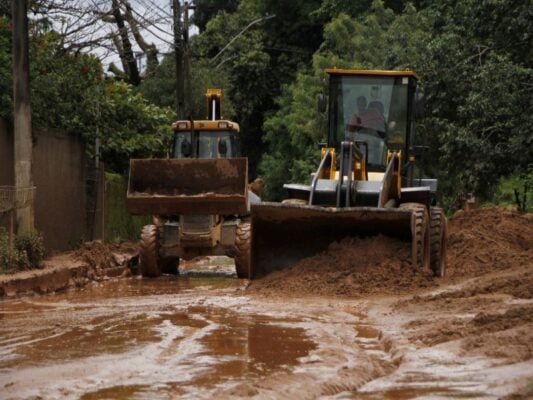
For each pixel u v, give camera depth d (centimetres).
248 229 2941
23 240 2614
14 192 2628
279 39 8956
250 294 2206
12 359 1327
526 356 1208
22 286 2345
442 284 2248
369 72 2592
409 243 2323
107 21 4394
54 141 3331
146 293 2439
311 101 6931
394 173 2477
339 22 6900
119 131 4075
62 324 1730
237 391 1071
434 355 1278
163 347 1430
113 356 1350
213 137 3319
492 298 1819
